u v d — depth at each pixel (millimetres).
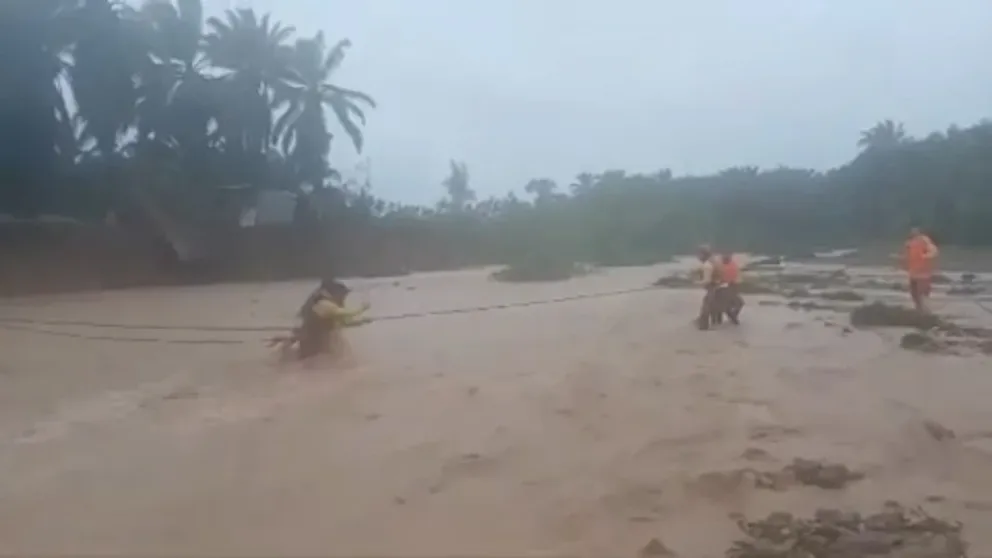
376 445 8188
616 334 16641
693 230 60594
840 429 8688
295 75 52219
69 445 8430
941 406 9719
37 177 35812
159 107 41375
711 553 5516
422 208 60906
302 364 13273
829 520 6004
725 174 65688
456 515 6238
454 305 24547
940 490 6793
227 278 41438
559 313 21500
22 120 34812
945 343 14719
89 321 21344
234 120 45312
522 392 10672
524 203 62500
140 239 37750
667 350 14219
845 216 59938
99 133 38812
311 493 6750
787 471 7199
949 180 54375
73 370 13469
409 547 5625
